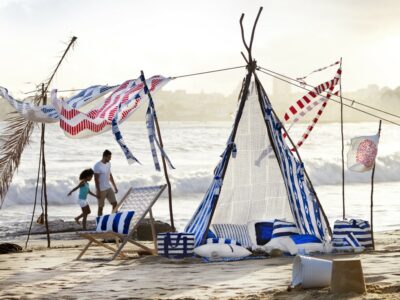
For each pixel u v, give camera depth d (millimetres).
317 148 77875
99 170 21797
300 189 14789
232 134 14906
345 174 47875
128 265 12953
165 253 13727
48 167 49938
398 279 9422
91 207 34219
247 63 15180
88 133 13914
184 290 9500
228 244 13781
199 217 14695
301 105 15969
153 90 14586
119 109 14008
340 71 16109
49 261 14094
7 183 16797
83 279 11172
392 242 16672
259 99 15086
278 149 14875
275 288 9258
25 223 26297
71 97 15172
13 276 11789
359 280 8164
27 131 16922
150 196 14711
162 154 14500
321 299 7984
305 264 8688
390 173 49438
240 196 15289
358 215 27484
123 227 14102
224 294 9000
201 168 51062
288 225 14078
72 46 16656
